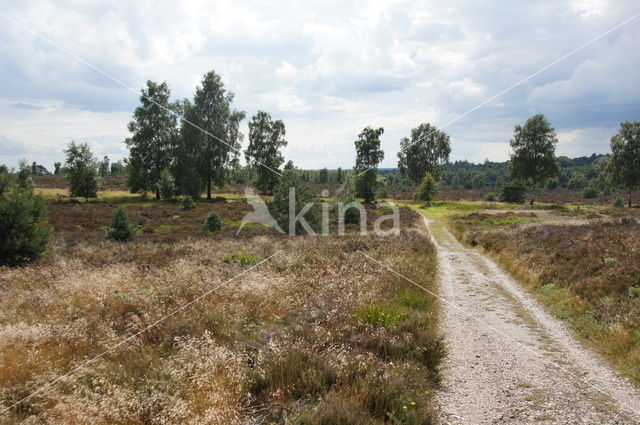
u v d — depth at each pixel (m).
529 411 5.08
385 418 4.61
